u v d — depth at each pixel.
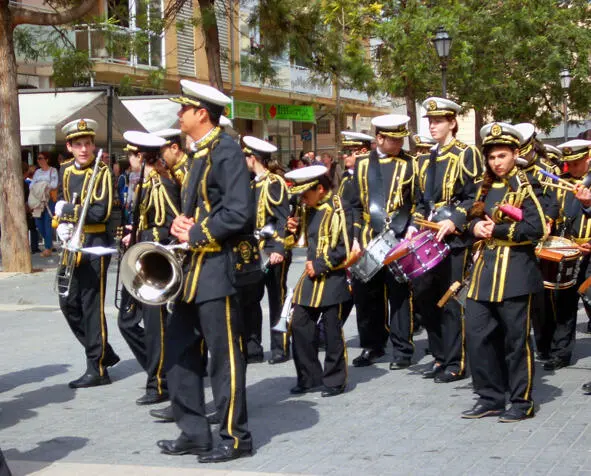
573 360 8.94
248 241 5.86
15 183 16.69
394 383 8.19
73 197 8.04
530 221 6.52
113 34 19.52
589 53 28.94
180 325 6.02
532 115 30.22
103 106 19.89
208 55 19.02
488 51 25.83
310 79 25.94
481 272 6.73
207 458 5.92
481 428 6.59
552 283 8.18
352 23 25.59
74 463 5.98
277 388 8.14
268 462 5.91
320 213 7.68
